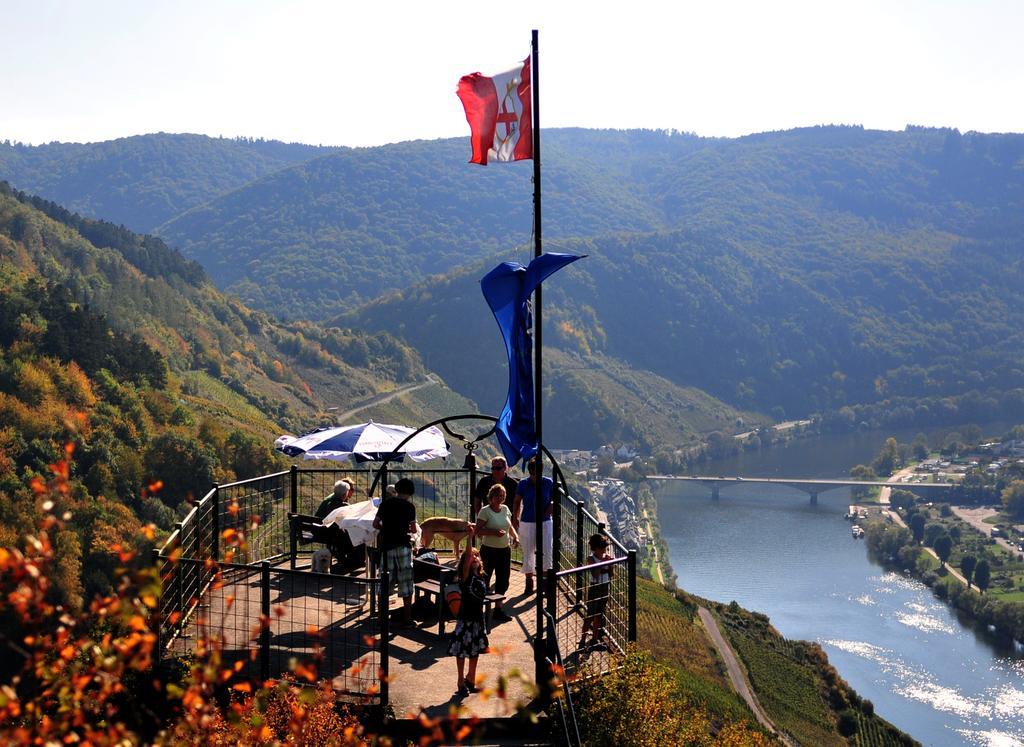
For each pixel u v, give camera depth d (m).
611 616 10.93
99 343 120.44
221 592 11.80
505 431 9.64
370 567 11.89
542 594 9.52
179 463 95.94
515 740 8.80
